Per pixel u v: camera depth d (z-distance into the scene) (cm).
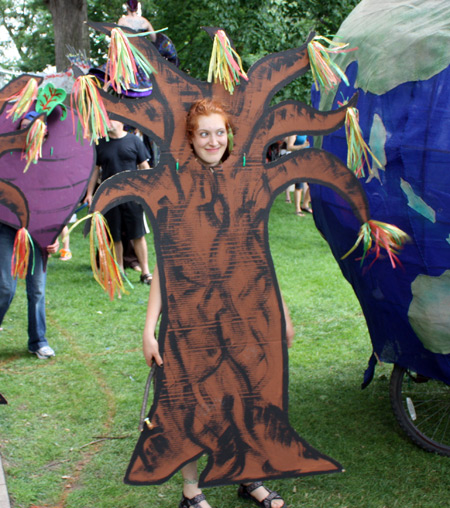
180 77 234
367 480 302
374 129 289
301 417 366
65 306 582
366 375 351
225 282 245
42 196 349
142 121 232
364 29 316
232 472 254
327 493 292
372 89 291
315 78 251
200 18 1327
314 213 370
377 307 313
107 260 232
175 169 237
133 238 638
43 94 235
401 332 306
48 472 312
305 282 674
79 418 367
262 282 248
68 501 288
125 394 399
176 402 246
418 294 288
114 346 486
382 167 264
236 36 1276
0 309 403
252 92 242
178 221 239
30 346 461
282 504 277
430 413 369
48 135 345
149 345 244
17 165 342
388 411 373
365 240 264
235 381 249
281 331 251
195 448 249
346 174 256
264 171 246
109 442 341
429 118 269
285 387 254
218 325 246
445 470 311
